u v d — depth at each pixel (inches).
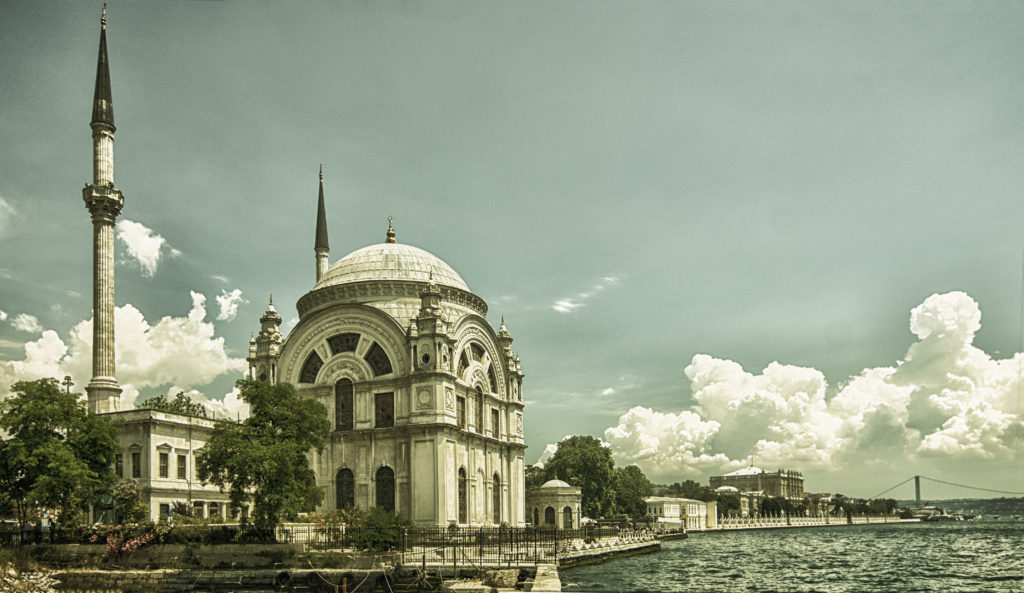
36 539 2273.6
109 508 2568.9
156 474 2746.1
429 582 2032.5
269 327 3262.8
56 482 2138.3
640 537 4215.1
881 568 2910.9
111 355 3080.7
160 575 2071.9
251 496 2321.6
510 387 3624.5
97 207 3097.9
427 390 2940.5
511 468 3531.0
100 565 2167.8
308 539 2240.4
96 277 3085.6
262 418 2332.7
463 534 2640.3
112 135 3223.4
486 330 3437.5
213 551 2139.5
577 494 4352.9
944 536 6254.9
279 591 1995.6
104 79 3213.6
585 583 2249.0
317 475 3051.2
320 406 2447.1
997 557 3523.6
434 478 2871.6
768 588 2208.4
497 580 2069.4
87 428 2333.9
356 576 2025.1
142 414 2780.5
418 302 3270.2
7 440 2262.6
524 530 2989.7
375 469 2992.1
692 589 2149.4
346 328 3142.2
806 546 4576.8
